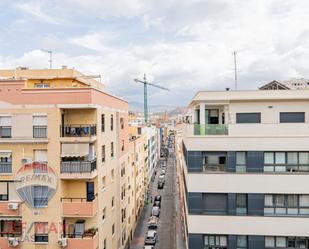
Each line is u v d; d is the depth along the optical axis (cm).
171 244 4756
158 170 11644
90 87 2548
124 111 4266
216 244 2436
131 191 4956
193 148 2450
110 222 3272
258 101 2597
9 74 3566
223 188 2419
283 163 2403
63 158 2588
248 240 2389
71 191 2711
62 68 3656
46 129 2570
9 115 2578
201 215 2425
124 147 4219
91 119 2694
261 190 2391
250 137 2414
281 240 2388
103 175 2953
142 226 5681
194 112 3072
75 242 2527
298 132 2392
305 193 2361
